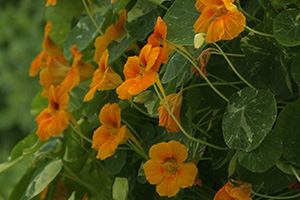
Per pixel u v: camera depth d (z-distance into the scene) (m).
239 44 0.80
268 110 0.73
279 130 0.75
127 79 0.77
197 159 0.83
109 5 0.89
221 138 0.82
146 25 0.87
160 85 0.77
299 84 0.74
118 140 0.84
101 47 0.91
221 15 0.73
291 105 0.75
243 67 0.80
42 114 0.91
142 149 0.89
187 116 0.81
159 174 0.79
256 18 0.79
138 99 0.82
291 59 0.76
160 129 0.89
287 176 0.77
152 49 0.76
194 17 0.78
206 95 0.84
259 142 0.73
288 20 0.72
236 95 0.77
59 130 0.88
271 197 0.78
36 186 0.93
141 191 0.94
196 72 0.80
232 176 0.82
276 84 0.77
